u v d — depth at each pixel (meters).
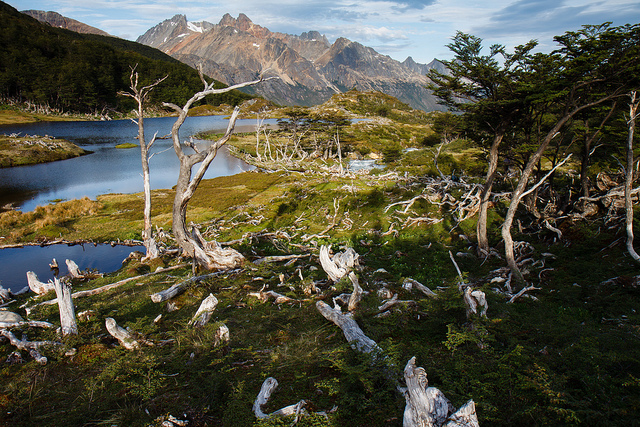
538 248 17.72
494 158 18.28
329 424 5.88
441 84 17.91
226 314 11.59
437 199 28.95
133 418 6.58
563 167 38.66
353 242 22.33
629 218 13.73
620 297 11.33
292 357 8.16
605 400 6.03
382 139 98.31
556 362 7.27
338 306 10.64
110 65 180.38
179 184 15.73
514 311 10.23
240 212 31.56
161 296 12.59
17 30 175.88
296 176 51.50
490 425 5.66
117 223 29.50
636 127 18.91
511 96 16.64
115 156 75.44
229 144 92.44
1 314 11.45
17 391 7.89
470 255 18.64
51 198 40.91
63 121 136.88
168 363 8.66
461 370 6.66
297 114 84.88
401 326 9.45
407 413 5.39
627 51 13.63
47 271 20.33
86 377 8.38
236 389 7.19
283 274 15.21
